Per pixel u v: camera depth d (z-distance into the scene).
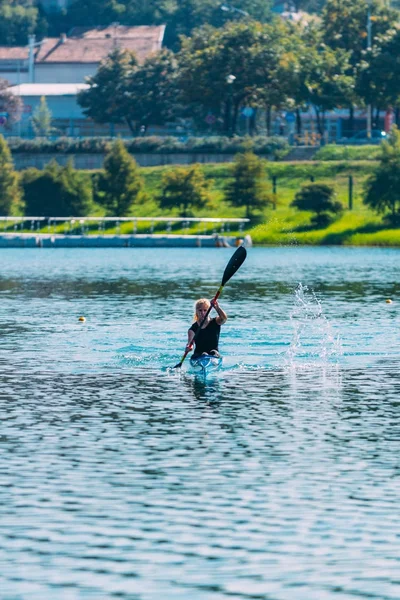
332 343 70.38
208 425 45.69
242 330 77.06
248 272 146.25
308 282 127.31
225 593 27.78
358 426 45.38
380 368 60.69
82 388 54.50
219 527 32.44
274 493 35.66
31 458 40.12
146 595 27.67
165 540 31.41
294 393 53.06
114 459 39.94
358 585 28.25
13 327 80.44
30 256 193.62
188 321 83.38
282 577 28.78
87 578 28.73
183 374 58.94
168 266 161.88
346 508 34.12
